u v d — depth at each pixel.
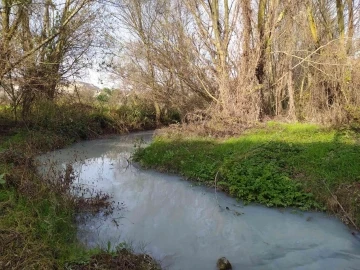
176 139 12.26
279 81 15.88
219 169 8.44
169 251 5.26
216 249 5.32
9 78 12.22
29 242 4.57
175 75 19.56
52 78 14.05
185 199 7.65
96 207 6.80
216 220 6.44
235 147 10.10
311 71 14.30
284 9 14.43
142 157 11.21
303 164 8.01
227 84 14.94
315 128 11.61
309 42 14.80
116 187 8.56
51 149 13.29
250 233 5.86
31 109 14.68
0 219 5.03
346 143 9.16
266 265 4.83
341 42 12.68
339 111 11.75
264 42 14.75
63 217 5.84
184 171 9.37
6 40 11.74
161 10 18.92
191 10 16.22
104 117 19.23
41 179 7.06
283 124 13.13
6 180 6.36
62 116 15.77
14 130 13.73
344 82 12.30
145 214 6.76
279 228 6.01
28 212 5.41
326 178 7.07
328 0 15.48
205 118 14.93
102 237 5.70
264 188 7.27
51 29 13.90
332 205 6.39
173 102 20.50
